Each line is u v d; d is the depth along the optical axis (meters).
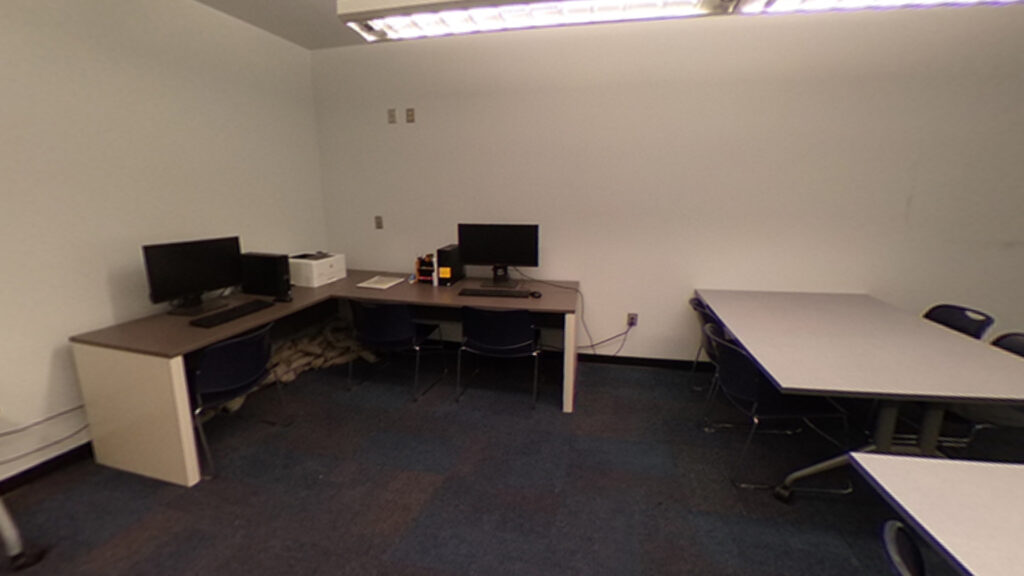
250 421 2.78
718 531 1.90
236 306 2.73
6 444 2.06
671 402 3.07
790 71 2.95
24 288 2.08
